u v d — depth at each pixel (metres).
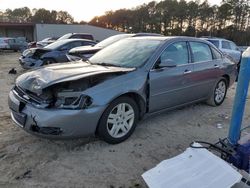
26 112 3.47
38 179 3.05
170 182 2.50
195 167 2.58
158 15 74.25
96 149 3.72
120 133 3.91
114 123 3.78
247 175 2.45
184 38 4.95
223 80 5.89
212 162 2.56
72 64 4.42
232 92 7.50
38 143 3.84
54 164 3.34
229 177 2.36
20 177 3.07
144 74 4.08
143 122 4.76
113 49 4.89
